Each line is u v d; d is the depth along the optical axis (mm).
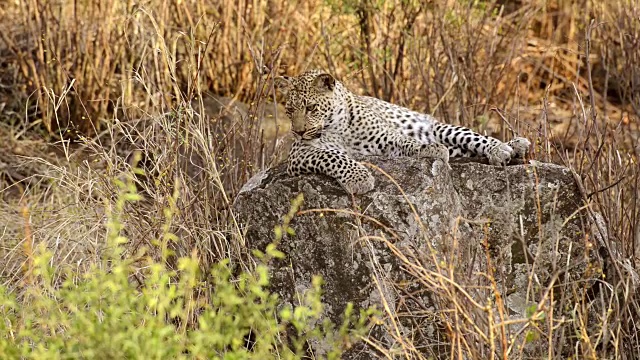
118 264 16500
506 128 27547
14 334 18266
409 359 17031
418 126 22594
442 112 30672
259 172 22031
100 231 22141
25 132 31375
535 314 15875
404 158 20078
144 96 31281
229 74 32938
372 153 22266
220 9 33062
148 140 23984
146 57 30906
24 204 26969
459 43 31781
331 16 33781
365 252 19391
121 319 15672
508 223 18953
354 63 32844
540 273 19156
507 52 34094
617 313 18219
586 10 37156
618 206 21672
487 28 35281
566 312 18656
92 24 31781
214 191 22812
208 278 20000
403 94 31781
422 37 32750
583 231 19562
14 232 25734
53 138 31281
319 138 22062
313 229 19797
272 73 25266
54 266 21406
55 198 27297
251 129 24375
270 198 20188
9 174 28766
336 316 19703
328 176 19922
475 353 16672
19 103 32062
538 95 36031
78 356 14477
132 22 32000
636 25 33156
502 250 18438
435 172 19594
